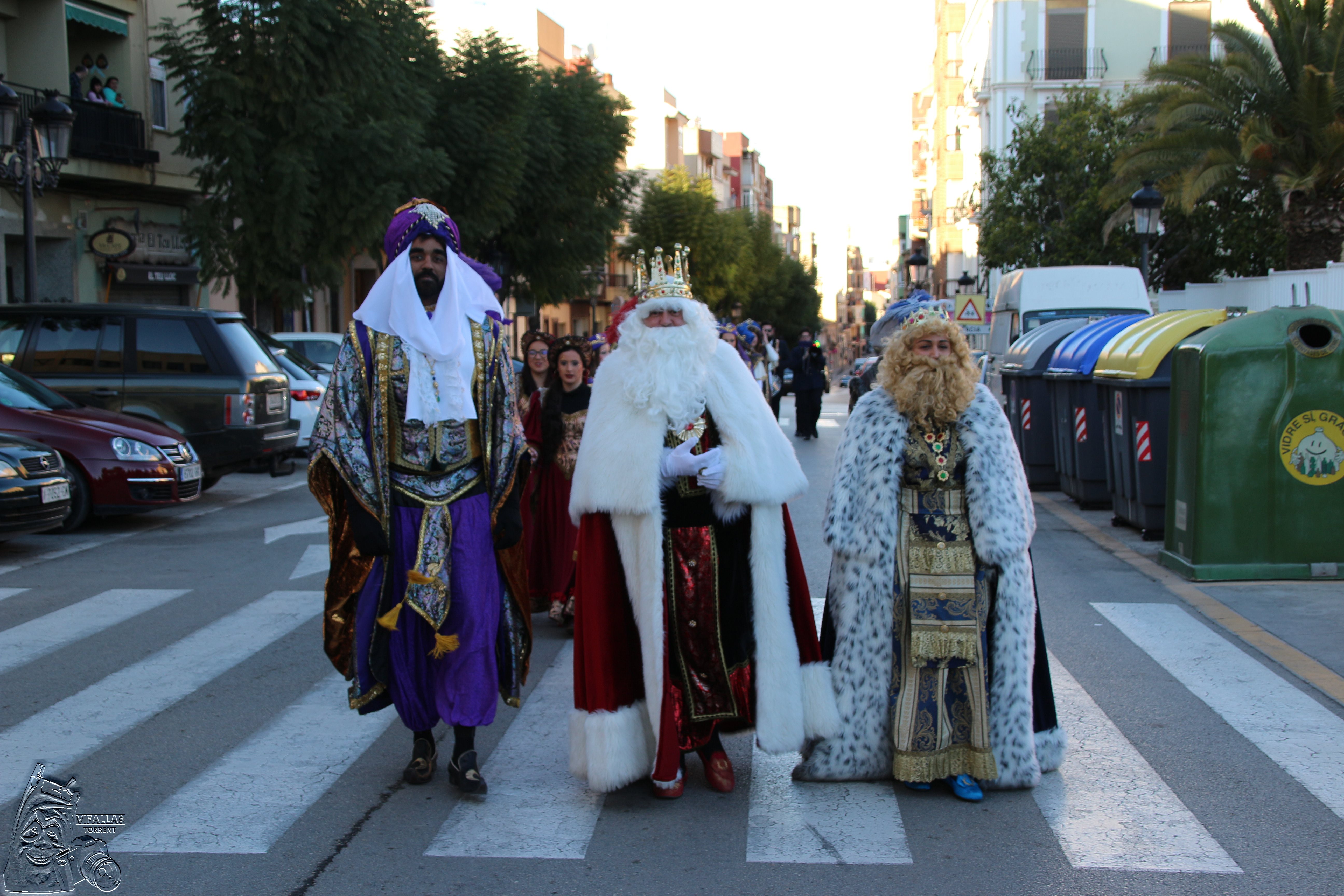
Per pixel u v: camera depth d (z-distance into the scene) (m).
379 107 21.72
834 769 4.37
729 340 13.00
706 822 4.09
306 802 4.32
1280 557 7.81
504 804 4.29
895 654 4.30
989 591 4.24
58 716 5.39
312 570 8.81
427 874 3.71
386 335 4.21
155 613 7.46
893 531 4.21
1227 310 9.79
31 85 22.77
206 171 21.02
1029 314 20.88
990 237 33.12
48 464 9.45
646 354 4.22
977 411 4.20
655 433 4.17
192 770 4.67
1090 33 42.50
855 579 4.29
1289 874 3.63
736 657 4.30
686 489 4.24
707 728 4.39
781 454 4.26
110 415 11.17
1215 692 5.53
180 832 4.05
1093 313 20.75
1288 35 21.66
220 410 12.56
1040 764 4.41
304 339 20.23
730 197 114.56
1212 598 7.36
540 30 54.44
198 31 20.94
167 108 25.97
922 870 3.69
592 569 4.27
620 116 35.38
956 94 64.25
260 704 5.56
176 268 25.55
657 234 53.44
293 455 15.76
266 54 20.06
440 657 4.30
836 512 4.29
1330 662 5.96
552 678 6.01
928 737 4.21
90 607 7.62
